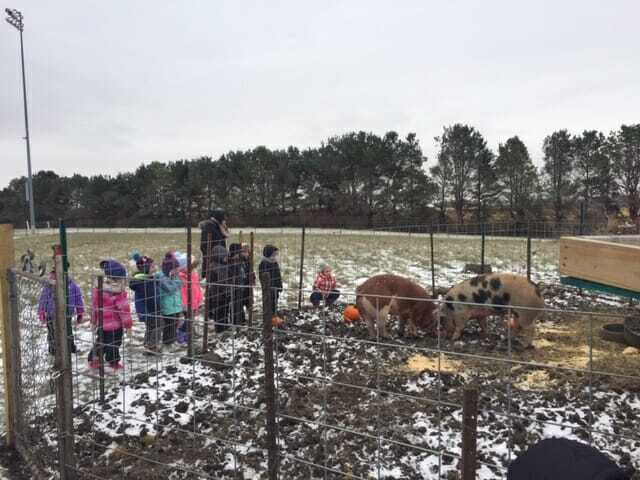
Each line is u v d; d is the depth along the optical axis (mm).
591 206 45281
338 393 5410
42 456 4391
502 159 50688
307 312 9742
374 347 7109
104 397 5590
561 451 1990
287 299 11125
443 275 14984
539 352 6645
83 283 13477
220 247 8031
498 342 7281
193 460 4195
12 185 76375
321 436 4449
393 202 54688
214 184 61688
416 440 4301
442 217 53469
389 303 7508
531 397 5055
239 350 7129
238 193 61219
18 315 4570
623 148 46000
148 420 4965
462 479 2434
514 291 6762
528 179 49406
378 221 53438
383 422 4660
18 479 4191
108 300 6445
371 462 3979
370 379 5809
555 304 9828
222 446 4387
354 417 4797
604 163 46406
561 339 7234
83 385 6090
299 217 57062
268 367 3133
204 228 8172
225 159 65375
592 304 9812
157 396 5254
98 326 5766
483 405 4891
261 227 57938
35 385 4395
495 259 18609
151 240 35219
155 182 62188
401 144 54906
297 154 62812
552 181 49469
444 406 4953
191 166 63344
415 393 5348
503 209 51500
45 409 5195
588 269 3986
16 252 25531
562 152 48844
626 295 3658
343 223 54375
